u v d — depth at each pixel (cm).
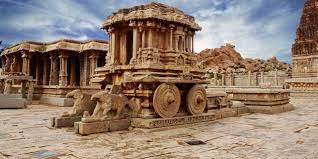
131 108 1009
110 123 927
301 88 3166
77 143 746
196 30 1477
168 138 819
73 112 1056
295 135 873
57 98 2173
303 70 4888
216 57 8556
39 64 2712
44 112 1612
